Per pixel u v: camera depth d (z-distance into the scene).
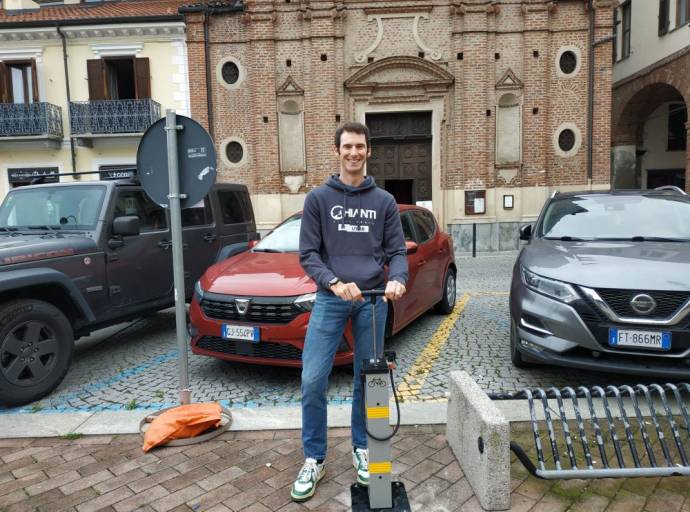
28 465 3.28
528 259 4.63
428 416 3.82
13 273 4.20
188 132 3.70
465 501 2.80
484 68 15.49
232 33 15.91
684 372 3.64
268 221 16.16
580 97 15.81
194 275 6.66
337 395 4.33
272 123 15.85
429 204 16.55
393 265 2.74
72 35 16.89
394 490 2.74
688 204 5.15
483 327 6.58
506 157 15.96
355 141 2.69
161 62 16.94
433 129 16.03
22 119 16.95
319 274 2.65
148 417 3.82
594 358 3.92
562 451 3.30
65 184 5.68
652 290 3.71
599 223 5.09
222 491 2.94
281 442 3.51
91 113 17.00
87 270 4.99
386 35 15.73
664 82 18.02
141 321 7.48
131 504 2.83
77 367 5.39
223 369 5.17
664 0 17.92
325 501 2.82
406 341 6.01
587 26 15.52
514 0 15.41
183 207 3.75
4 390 4.07
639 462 2.94
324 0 15.35
